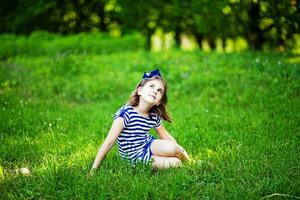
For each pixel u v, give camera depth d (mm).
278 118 7270
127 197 4410
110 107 9266
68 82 11781
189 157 5672
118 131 5246
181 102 9523
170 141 5418
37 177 5047
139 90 5398
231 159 5488
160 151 5359
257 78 10328
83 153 5910
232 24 17297
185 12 18344
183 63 13141
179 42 21375
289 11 12258
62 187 4754
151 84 5355
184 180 4828
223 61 12883
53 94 10734
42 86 11234
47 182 4828
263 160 5363
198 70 12078
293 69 10375
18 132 6836
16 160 5824
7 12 23391
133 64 13430
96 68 13398
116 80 11953
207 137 6539
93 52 16750
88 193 4551
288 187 4582
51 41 17828
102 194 4504
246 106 8523
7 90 10672
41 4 22391
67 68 13055
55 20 23469
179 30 20734
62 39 17797
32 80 11938
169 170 5191
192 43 21578
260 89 9406
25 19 22641
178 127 7098
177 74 11531
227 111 8094
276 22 13398
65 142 6418
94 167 5133
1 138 6523
